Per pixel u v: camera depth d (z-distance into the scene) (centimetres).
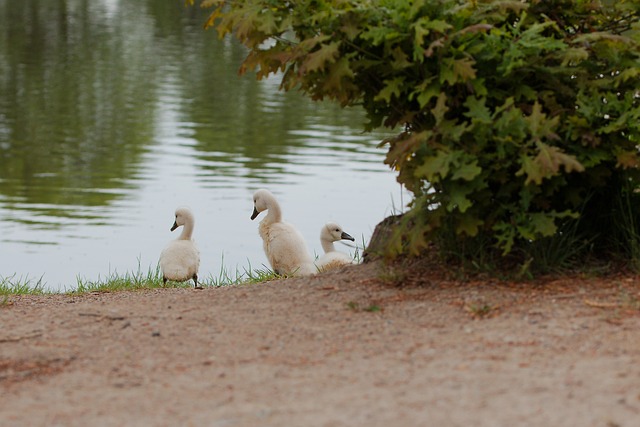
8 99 6819
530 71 1273
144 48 9506
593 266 1270
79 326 1209
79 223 3697
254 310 1225
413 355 999
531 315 1098
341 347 1045
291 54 1265
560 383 889
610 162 1291
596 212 1323
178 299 1350
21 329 1210
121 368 1024
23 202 4088
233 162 4869
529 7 1352
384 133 5675
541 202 1231
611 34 1263
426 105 1290
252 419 845
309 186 4266
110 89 7238
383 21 1267
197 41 10156
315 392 907
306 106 6662
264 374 971
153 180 4506
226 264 2959
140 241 3397
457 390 886
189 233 2019
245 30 1277
